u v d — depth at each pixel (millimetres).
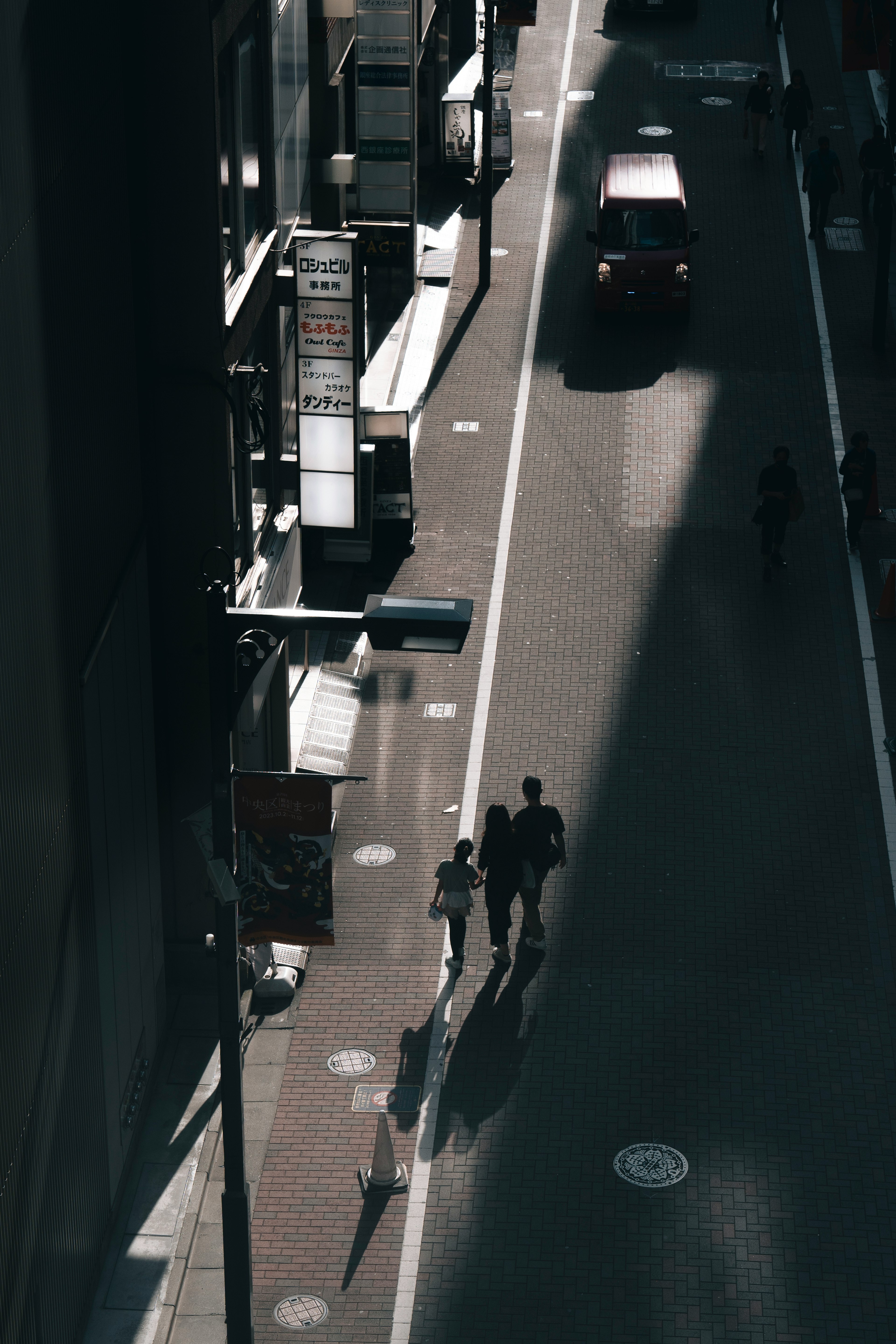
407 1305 22047
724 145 58469
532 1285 22266
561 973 27547
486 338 48156
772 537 37312
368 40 43188
